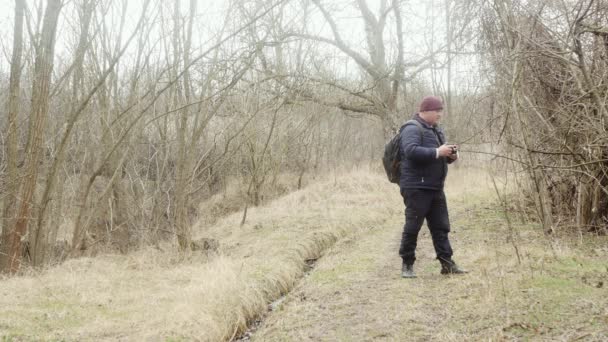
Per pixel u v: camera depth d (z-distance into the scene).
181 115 11.21
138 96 11.90
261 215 14.05
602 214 7.74
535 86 7.78
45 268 9.24
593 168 7.41
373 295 5.91
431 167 6.07
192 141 10.88
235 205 17.53
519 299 5.00
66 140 9.73
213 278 7.25
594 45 6.89
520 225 8.85
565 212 8.36
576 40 6.01
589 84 6.12
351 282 6.64
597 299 4.79
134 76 11.87
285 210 14.44
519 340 4.19
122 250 11.74
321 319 5.41
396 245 9.07
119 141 10.19
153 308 6.53
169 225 12.52
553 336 4.16
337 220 12.30
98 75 11.94
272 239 10.62
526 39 6.61
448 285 5.84
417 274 6.60
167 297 7.02
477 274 6.07
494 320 4.63
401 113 22.34
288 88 13.80
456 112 20.38
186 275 8.38
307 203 15.24
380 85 20.47
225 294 6.67
